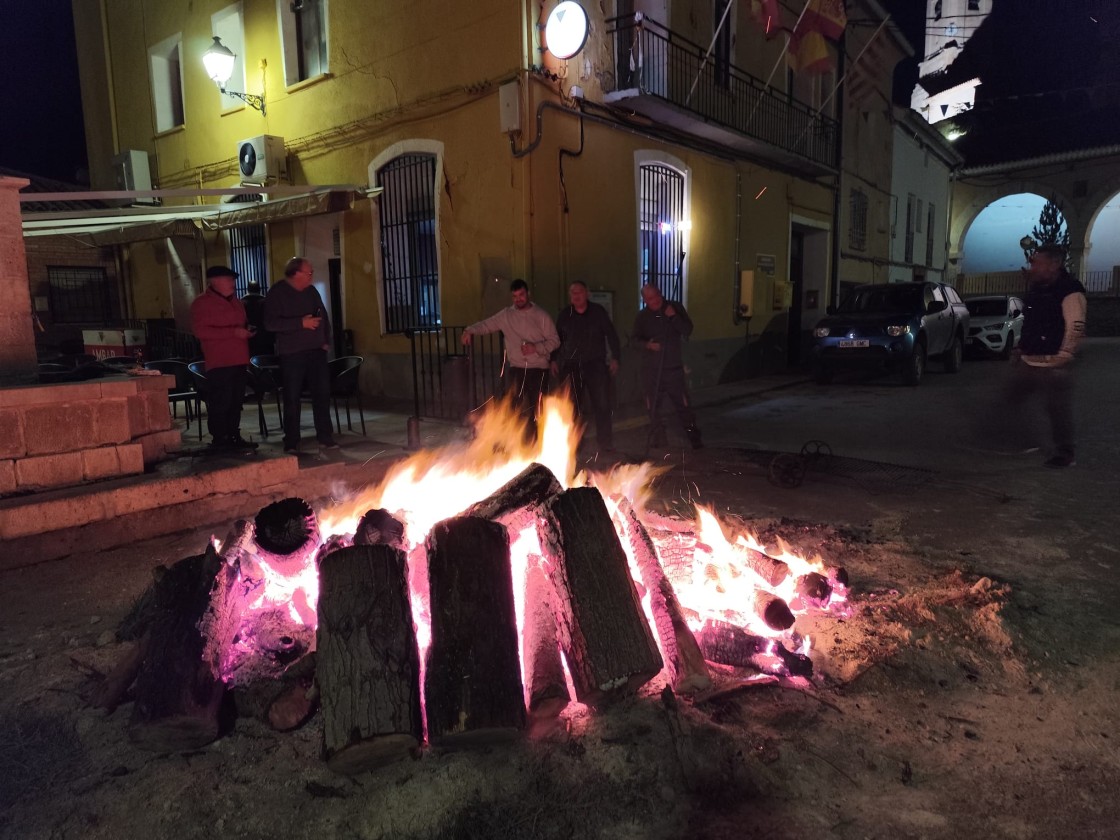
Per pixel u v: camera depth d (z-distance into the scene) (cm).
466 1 912
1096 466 668
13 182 514
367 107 1053
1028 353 671
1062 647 322
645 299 774
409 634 260
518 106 869
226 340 602
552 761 243
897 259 2181
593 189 990
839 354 1301
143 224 1320
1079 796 229
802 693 287
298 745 257
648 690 286
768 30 1262
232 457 578
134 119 1500
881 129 1923
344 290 1132
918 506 553
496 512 336
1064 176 2594
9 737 266
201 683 254
